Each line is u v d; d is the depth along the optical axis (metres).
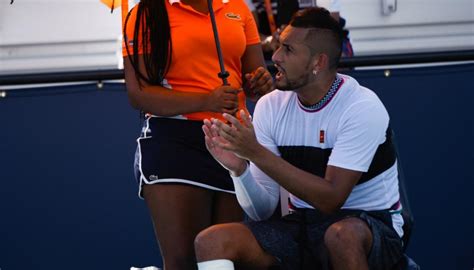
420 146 13.04
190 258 10.50
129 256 12.80
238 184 10.03
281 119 10.34
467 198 13.09
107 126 12.80
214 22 10.20
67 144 12.76
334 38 10.11
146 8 10.41
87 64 14.11
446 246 13.07
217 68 10.55
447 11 14.62
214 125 9.48
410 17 14.59
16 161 12.70
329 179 9.88
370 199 10.23
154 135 10.55
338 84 10.18
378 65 13.07
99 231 12.77
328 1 13.64
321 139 10.14
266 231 9.90
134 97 10.48
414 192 13.04
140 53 10.46
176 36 10.38
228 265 9.58
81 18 14.11
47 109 12.74
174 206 10.41
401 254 10.14
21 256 12.69
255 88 10.61
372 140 9.99
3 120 12.68
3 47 13.96
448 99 13.09
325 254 9.80
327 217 10.09
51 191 12.74
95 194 12.77
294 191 9.72
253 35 10.98
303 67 10.07
